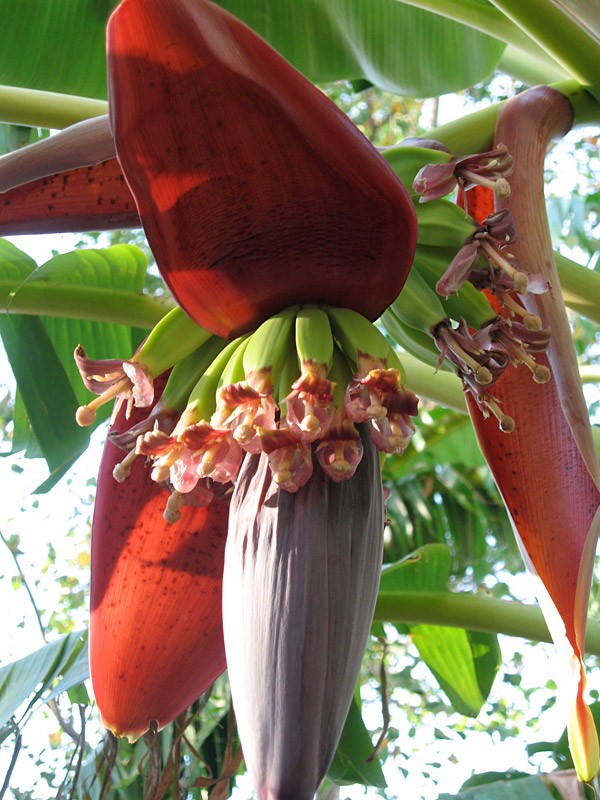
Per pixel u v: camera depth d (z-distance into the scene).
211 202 0.58
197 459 0.60
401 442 0.58
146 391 0.62
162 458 0.60
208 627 0.73
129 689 0.72
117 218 0.69
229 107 0.54
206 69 0.52
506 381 0.70
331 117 0.54
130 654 0.72
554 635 0.64
